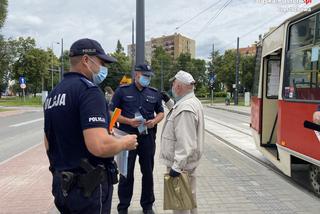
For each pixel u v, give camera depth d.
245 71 66.38
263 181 7.33
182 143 3.90
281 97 7.14
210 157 9.98
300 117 6.23
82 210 2.67
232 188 6.82
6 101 59.66
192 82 4.05
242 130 16.84
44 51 76.31
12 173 8.12
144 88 5.21
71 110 2.67
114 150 2.65
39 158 9.82
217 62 77.69
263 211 5.54
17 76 74.38
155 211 5.52
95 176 2.67
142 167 5.25
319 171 6.21
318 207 5.74
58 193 2.75
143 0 10.17
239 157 10.00
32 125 19.39
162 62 90.56
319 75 5.67
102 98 2.72
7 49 58.22
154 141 5.31
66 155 2.71
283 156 7.09
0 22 40.00
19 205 5.93
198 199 6.13
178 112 3.96
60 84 2.81
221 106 45.00
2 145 12.36
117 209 5.27
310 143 5.85
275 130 9.09
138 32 10.19
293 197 6.26
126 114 5.10
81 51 2.82
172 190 3.95
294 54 6.68
